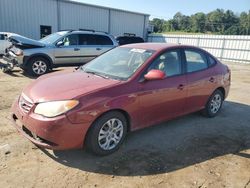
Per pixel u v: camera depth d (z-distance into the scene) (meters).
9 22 18.20
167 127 4.98
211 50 24.56
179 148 4.14
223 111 6.25
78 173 3.31
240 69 16.77
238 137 4.72
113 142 3.82
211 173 3.47
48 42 10.10
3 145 3.88
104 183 3.14
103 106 3.48
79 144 3.41
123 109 3.72
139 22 27.05
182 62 4.75
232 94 8.29
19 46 9.33
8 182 3.05
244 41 22.05
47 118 3.24
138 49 4.63
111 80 3.91
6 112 5.30
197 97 5.03
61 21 20.91
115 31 25.11
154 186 3.13
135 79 3.93
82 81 3.88
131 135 4.51
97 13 23.11
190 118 5.55
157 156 3.84
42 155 3.67
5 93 6.80
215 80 5.37
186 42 26.25
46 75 4.48
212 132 4.87
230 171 3.55
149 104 4.08
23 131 3.55
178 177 3.34
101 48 11.06
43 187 3.01
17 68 10.82
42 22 19.80
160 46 4.68
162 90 4.22
